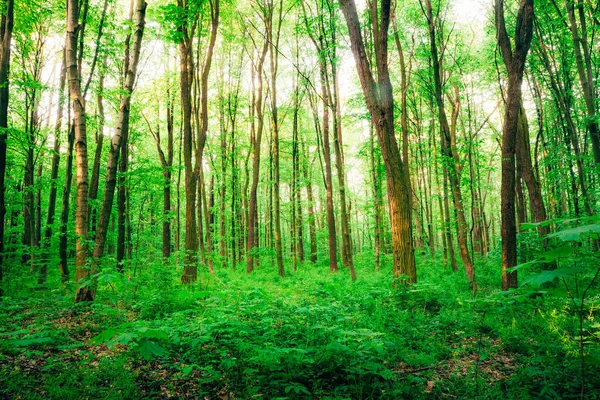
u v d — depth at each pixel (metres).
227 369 4.54
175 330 5.04
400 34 16.78
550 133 18.83
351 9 10.49
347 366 4.46
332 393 4.02
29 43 14.40
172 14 8.51
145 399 3.82
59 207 25.31
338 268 20.73
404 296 8.67
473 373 4.79
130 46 15.73
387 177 10.55
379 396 4.08
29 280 13.26
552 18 13.89
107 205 9.89
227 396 3.98
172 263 11.09
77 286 7.70
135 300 8.72
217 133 25.06
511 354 5.60
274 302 7.80
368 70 10.55
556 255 2.23
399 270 10.02
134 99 16.86
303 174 26.41
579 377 4.30
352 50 10.62
